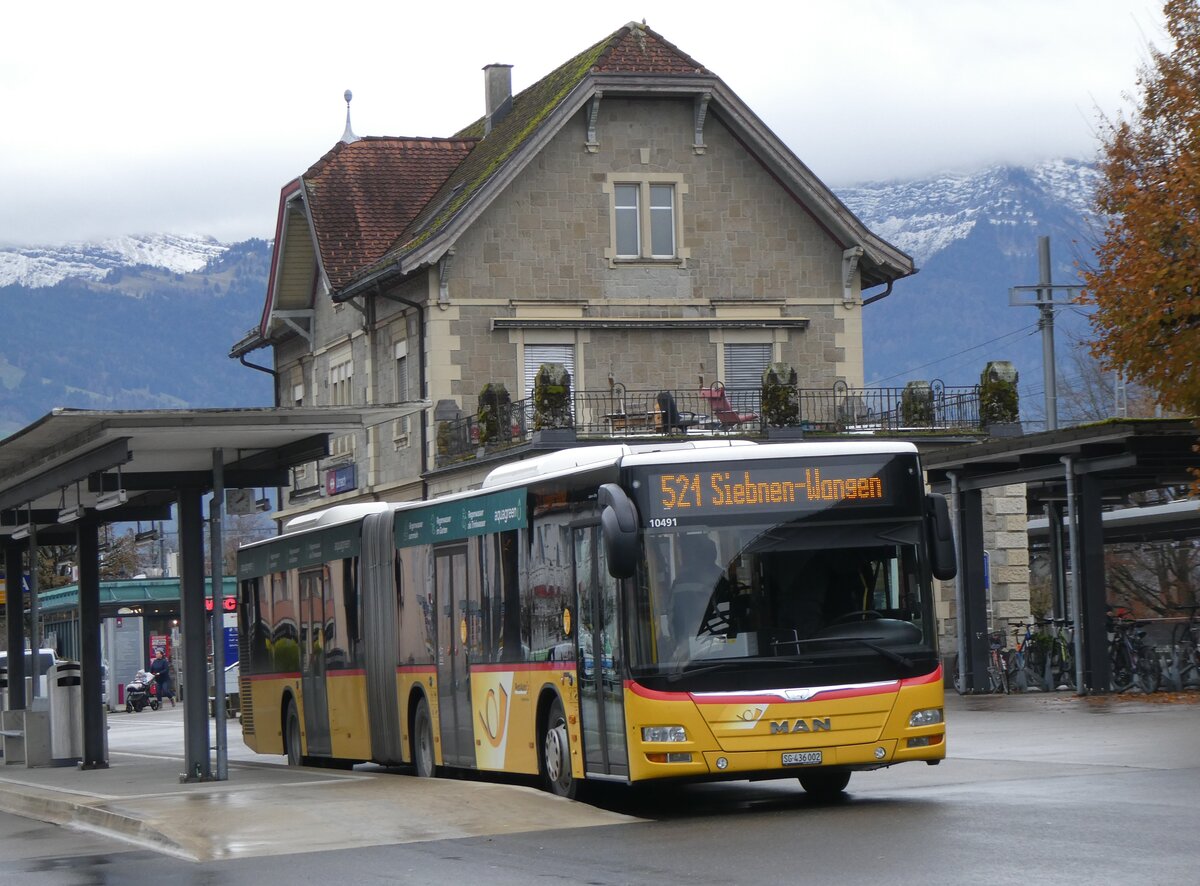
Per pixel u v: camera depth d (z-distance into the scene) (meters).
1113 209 29.98
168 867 14.62
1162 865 11.56
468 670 20.92
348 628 25.44
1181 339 28.20
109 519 28.98
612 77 44.56
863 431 42.03
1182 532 40.19
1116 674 31.80
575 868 13.00
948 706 31.12
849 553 16.42
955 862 12.16
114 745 39.97
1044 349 50.19
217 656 23.48
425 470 44.84
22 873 14.83
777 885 11.58
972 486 34.59
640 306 45.28
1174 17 29.80
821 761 15.99
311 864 14.16
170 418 21.27
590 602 17.23
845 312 46.53
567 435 38.81
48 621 79.62
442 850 14.55
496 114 52.56
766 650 16.11
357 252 49.56
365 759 24.88
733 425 40.78
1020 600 42.97
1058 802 15.46
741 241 45.97
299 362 56.53
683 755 15.94
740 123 45.44
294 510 56.53
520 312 44.56
